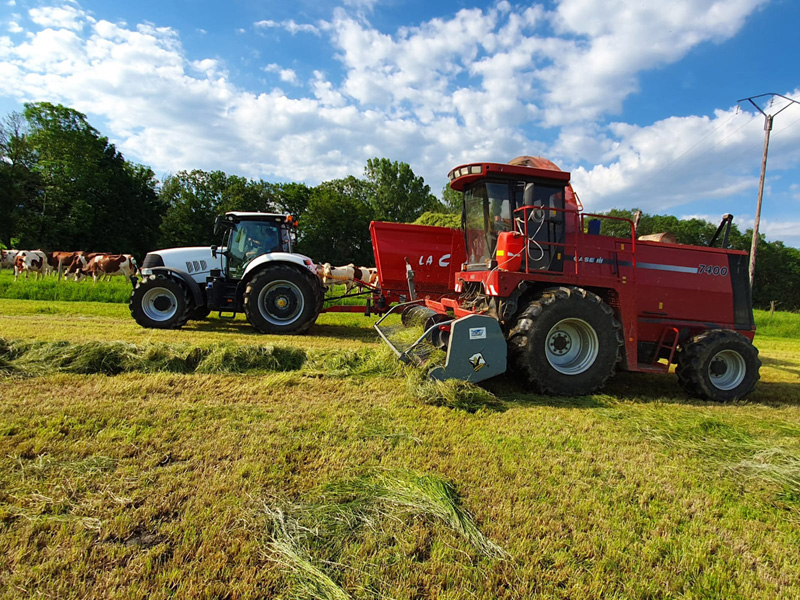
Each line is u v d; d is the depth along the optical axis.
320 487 2.18
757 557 1.92
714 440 3.27
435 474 2.41
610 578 1.71
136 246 39.50
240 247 7.96
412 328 5.61
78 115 35.25
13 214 33.06
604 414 3.73
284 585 1.57
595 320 4.32
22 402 3.21
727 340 4.77
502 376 4.94
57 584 1.52
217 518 1.90
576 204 4.96
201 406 3.31
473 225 5.30
